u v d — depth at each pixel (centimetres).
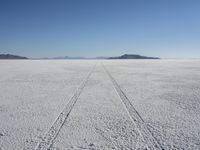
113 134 433
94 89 1005
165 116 558
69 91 949
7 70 2267
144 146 378
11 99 775
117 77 1534
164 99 773
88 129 461
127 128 468
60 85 1140
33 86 1104
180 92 917
